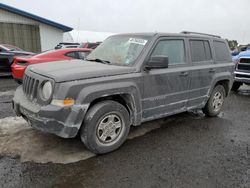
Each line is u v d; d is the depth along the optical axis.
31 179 2.79
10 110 5.30
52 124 2.96
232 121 5.18
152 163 3.25
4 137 3.82
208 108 5.23
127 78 3.46
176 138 4.11
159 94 3.94
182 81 4.27
